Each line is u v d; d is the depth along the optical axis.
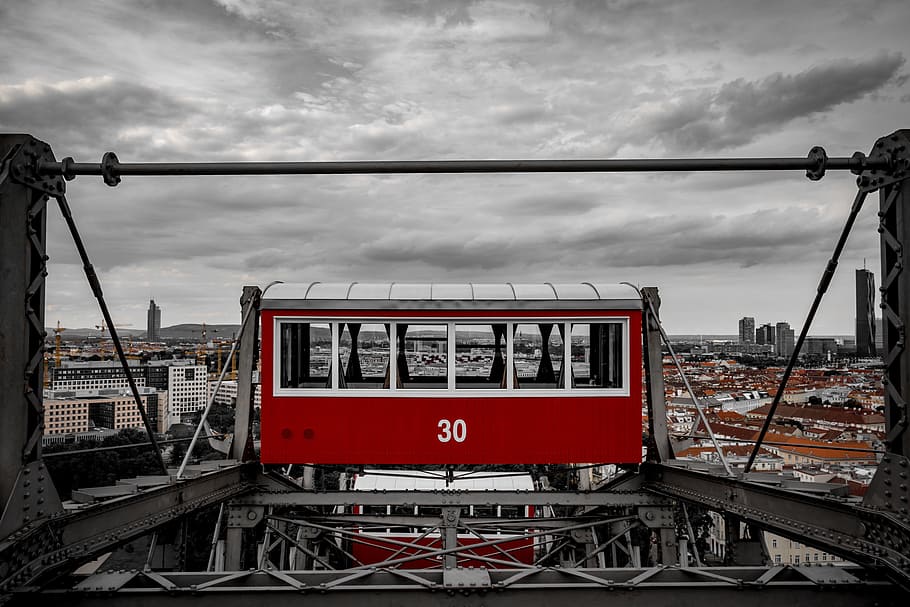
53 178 6.52
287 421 11.94
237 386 12.82
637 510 13.09
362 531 18.23
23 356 6.08
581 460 11.91
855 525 7.03
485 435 11.90
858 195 6.77
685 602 6.59
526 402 11.98
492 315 12.05
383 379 12.24
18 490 5.99
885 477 6.41
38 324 6.29
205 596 6.55
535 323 12.13
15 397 6.02
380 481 22.00
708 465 11.87
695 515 40.50
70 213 6.92
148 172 6.36
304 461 11.88
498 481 22.14
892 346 6.29
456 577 6.73
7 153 6.02
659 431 13.00
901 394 6.15
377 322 12.04
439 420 11.92
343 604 6.58
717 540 40.12
